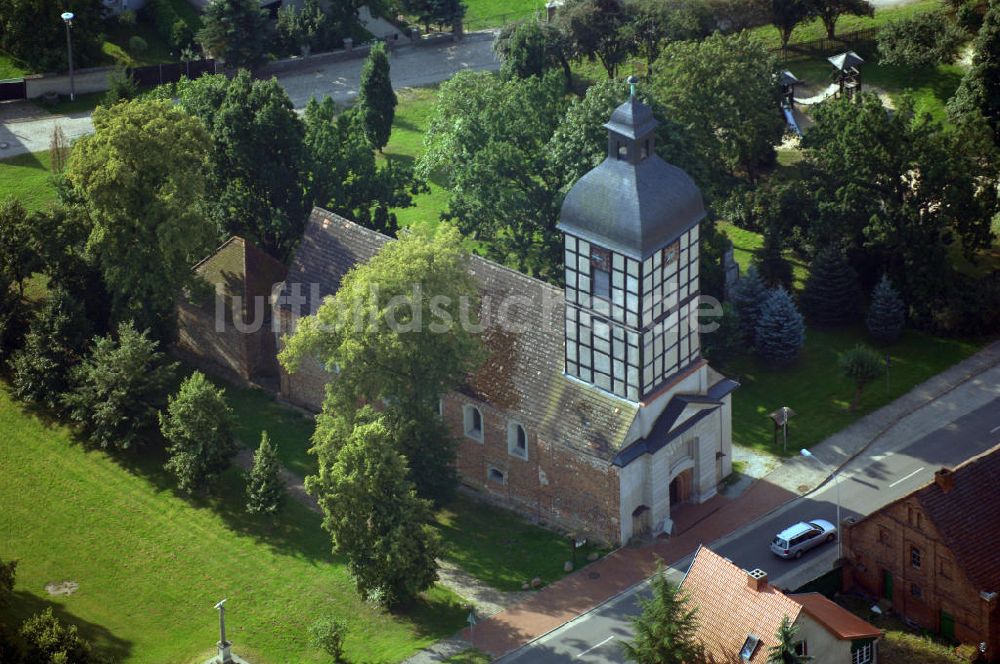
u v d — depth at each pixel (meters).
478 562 140.25
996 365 163.25
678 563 138.50
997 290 166.88
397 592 133.88
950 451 151.12
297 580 139.00
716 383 145.38
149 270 160.38
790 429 155.25
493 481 148.50
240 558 141.88
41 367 157.62
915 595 130.50
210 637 132.75
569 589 136.38
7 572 130.50
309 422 159.25
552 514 145.00
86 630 133.75
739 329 164.25
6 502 149.00
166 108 161.88
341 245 158.50
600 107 161.00
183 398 147.12
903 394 159.62
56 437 156.75
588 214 132.25
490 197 166.75
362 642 131.38
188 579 139.62
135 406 153.75
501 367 145.00
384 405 151.12
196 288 162.62
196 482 148.38
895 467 149.38
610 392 139.00
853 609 133.00
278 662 129.62
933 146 167.38
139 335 156.12
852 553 134.12
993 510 129.25
